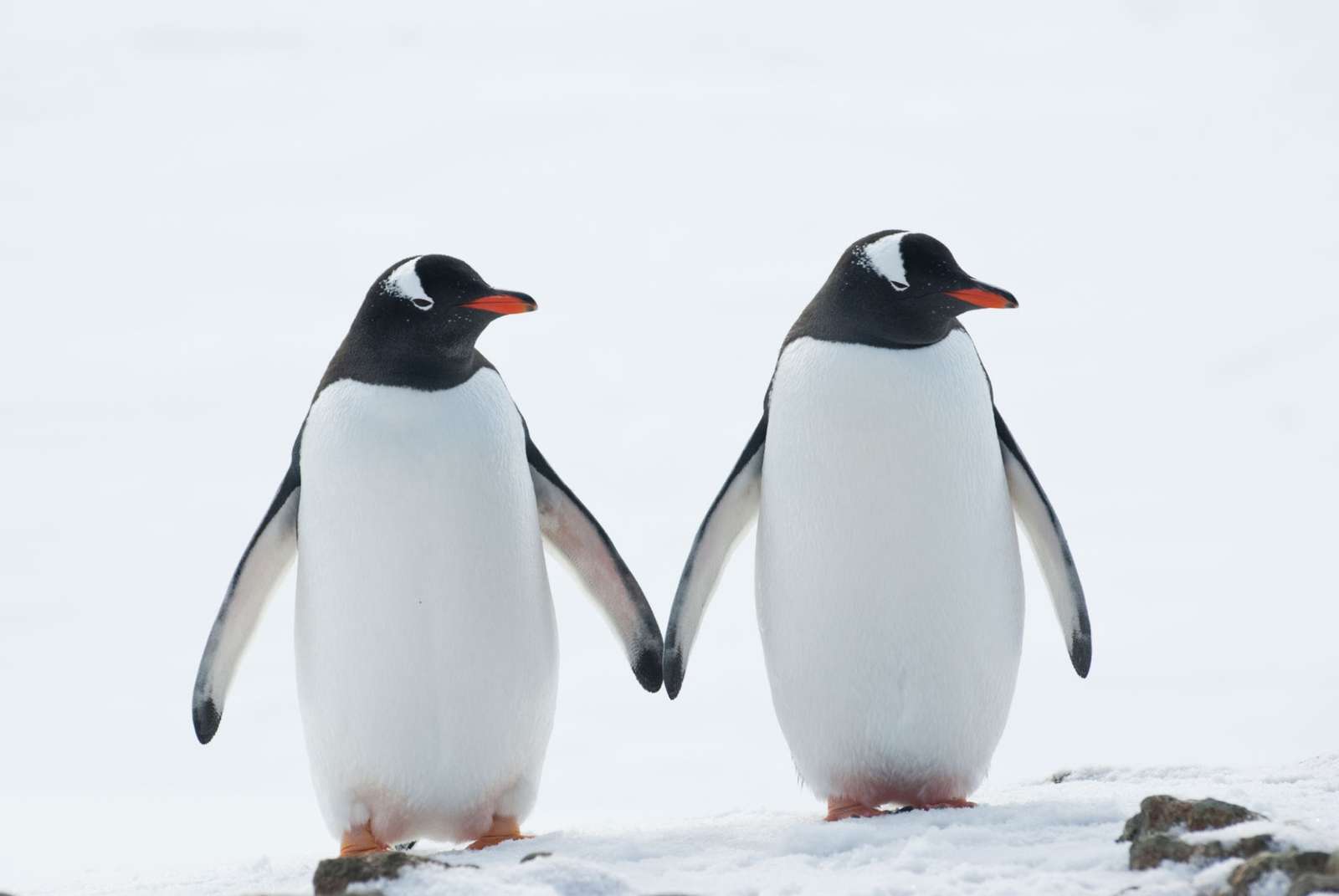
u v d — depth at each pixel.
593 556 17.33
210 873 16.61
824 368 15.91
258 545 16.62
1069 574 17.02
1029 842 13.20
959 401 15.89
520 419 16.61
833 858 13.34
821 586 15.92
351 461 15.55
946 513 15.78
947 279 15.60
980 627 16.02
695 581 17.23
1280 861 10.88
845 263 16.22
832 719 16.09
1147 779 18.19
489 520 15.74
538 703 16.20
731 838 14.57
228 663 17.02
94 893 14.87
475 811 16.14
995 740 16.53
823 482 15.84
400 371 15.76
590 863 12.15
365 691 15.69
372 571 15.57
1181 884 11.17
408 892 11.57
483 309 15.55
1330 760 17.58
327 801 16.23
